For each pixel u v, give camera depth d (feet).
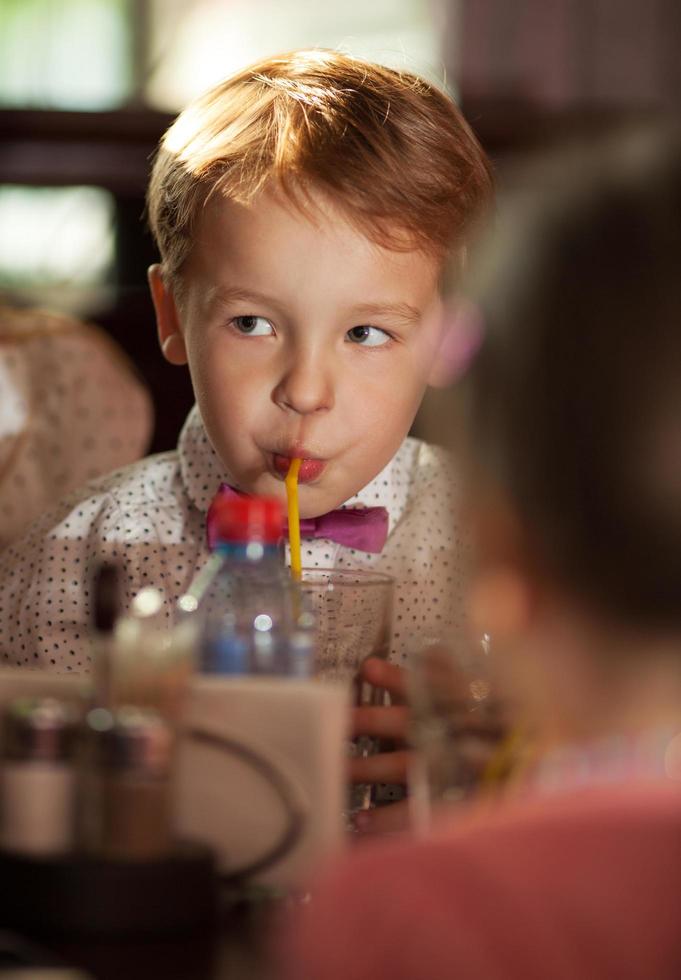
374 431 4.50
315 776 2.71
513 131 10.59
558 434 1.88
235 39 12.35
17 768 2.59
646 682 1.86
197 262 4.50
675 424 1.81
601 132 2.16
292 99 4.61
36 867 2.49
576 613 1.88
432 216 4.42
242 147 4.46
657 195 1.93
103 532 5.24
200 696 2.73
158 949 2.43
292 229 4.31
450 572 5.00
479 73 12.64
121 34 12.22
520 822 1.73
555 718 1.94
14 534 6.20
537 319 1.93
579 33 12.64
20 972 2.17
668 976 1.66
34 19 12.14
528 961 1.67
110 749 2.54
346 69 4.89
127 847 2.54
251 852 2.72
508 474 1.93
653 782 1.78
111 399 6.49
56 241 10.73
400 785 3.49
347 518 4.86
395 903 1.71
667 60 12.76
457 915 1.70
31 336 6.43
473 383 2.01
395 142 4.47
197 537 5.20
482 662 2.79
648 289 1.86
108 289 10.17
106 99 12.25
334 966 1.71
